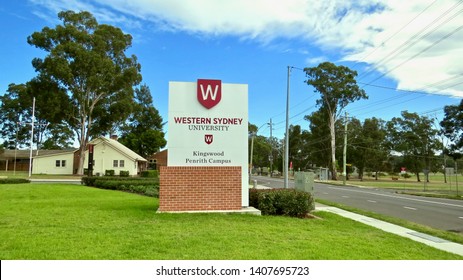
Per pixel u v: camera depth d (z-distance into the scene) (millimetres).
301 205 12023
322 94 62938
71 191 19297
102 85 45438
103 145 50844
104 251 6066
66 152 51906
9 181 27938
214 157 12039
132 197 16625
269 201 11938
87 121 50188
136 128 78438
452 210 17047
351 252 6762
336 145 71812
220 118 12211
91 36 46250
